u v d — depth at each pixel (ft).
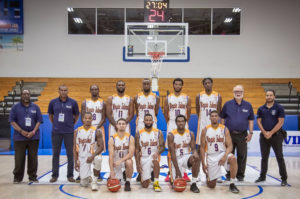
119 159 13.98
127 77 40.60
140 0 40.47
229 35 40.47
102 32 40.65
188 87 38.99
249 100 36.24
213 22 40.55
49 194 12.86
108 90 38.37
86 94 37.40
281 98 37.60
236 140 15.19
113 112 16.67
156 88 28.32
